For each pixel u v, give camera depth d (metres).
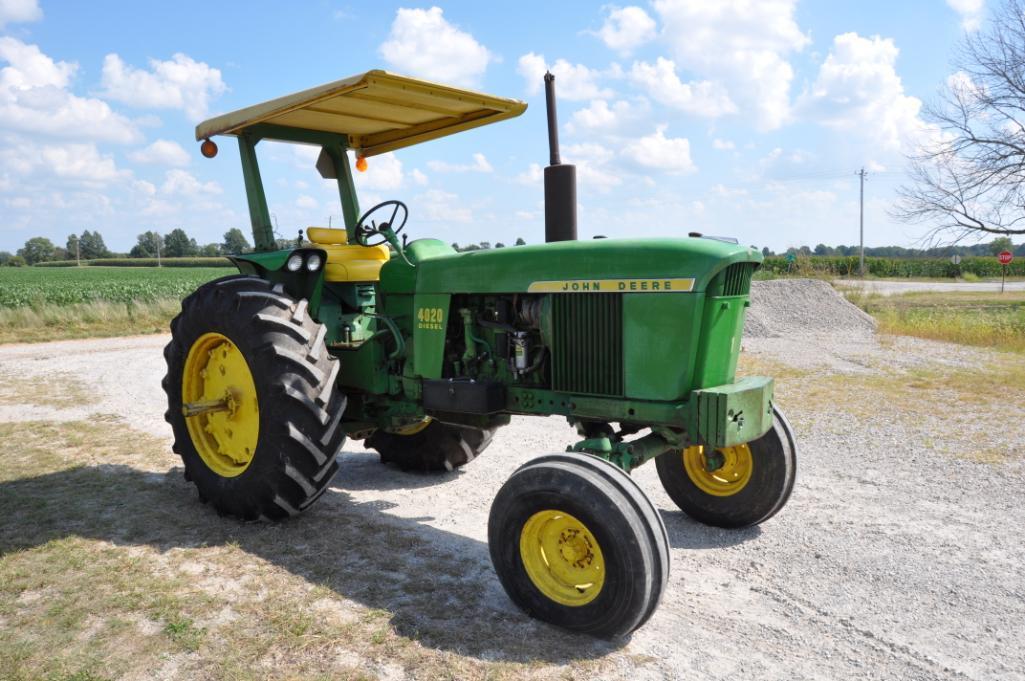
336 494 5.09
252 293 4.30
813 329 14.85
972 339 13.33
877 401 7.93
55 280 39.22
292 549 3.99
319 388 4.16
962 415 7.21
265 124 5.01
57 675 2.73
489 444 6.02
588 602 3.05
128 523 4.37
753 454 4.27
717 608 3.42
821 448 6.13
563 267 3.66
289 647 2.95
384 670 2.79
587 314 3.64
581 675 2.80
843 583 3.68
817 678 2.82
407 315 4.61
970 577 3.72
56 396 8.70
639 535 2.96
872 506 4.78
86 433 6.73
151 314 18.84
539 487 3.15
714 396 3.31
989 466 5.55
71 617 3.16
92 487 5.05
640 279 3.44
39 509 4.60
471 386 3.94
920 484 5.19
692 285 3.31
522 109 4.64
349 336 4.84
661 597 3.03
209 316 4.47
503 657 2.91
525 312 3.89
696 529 4.47
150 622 3.15
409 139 5.27
